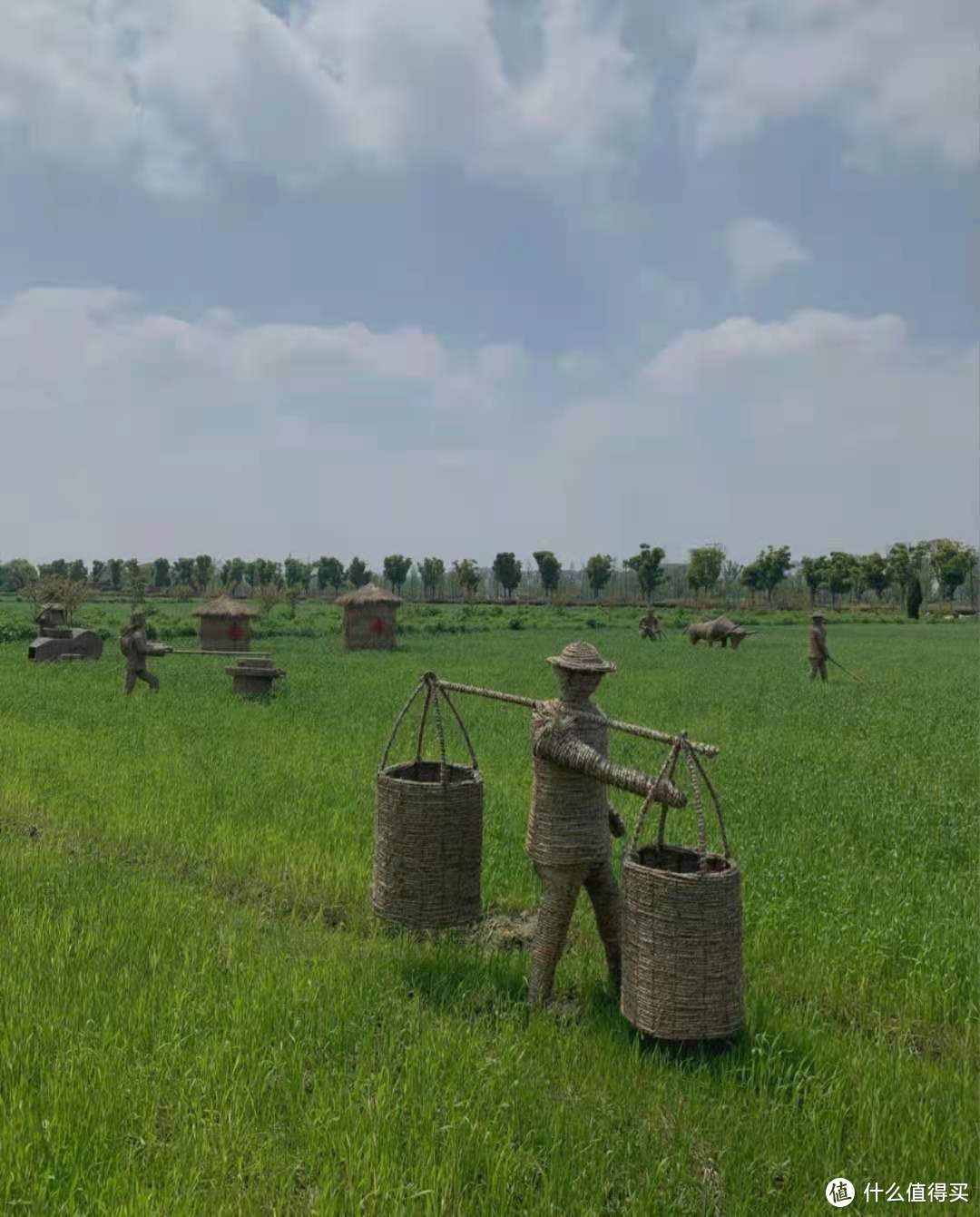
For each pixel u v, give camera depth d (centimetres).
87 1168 384
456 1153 392
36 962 570
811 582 12119
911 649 4212
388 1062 474
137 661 1948
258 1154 394
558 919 555
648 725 1597
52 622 3378
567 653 567
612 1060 485
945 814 979
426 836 622
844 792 1076
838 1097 448
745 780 1126
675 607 10200
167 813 948
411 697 679
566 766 543
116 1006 515
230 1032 487
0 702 1772
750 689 2219
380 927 685
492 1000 563
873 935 625
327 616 6550
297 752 1282
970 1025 542
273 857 812
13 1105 416
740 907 496
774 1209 373
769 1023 524
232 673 1908
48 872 748
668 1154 405
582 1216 363
